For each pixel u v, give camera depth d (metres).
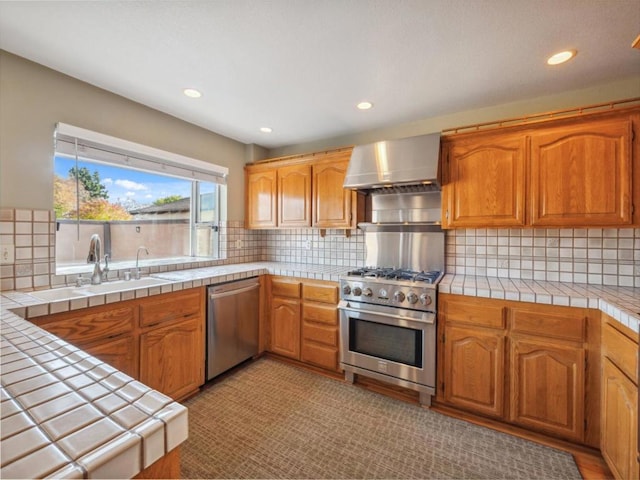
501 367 1.92
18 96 1.85
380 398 2.29
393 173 2.35
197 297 2.36
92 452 0.46
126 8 1.40
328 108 2.50
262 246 3.75
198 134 2.96
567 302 1.74
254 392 2.38
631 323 1.33
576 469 1.60
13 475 0.41
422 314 2.16
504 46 1.66
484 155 2.21
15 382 0.67
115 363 1.83
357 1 1.35
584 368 1.71
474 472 1.58
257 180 3.41
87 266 2.30
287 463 1.64
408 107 2.48
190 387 2.29
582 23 1.47
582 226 1.92
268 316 3.00
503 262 2.42
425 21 1.47
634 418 1.31
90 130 2.15
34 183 1.92
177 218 2.99
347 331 2.49
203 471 1.58
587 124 1.90
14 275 1.85
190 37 1.61
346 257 3.15
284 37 1.61
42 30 1.56
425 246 2.71
